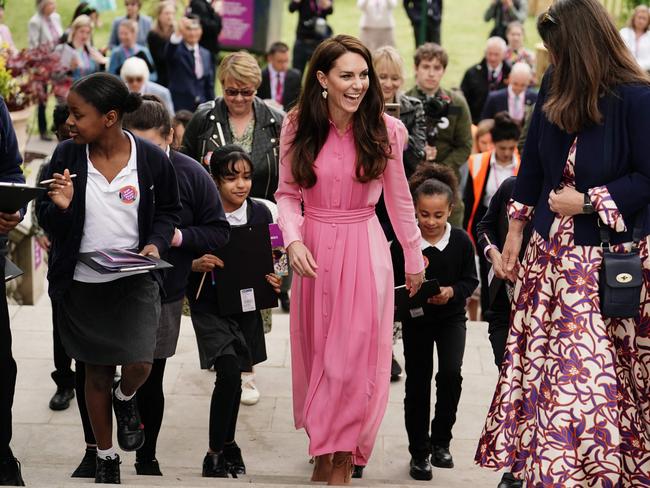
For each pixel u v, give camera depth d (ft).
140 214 18.26
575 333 16.28
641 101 15.85
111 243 18.20
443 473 23.94
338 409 19.79
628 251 16.33
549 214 16.72
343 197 19.48
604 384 16.16
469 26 87.20
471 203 33.68
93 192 17.97
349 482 20.38
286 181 19.76
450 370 23.15
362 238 19.71
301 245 19.29
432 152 34.30
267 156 28.09
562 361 16.33
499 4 67.62
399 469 24.35
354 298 19.66
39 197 18.13
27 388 27.35
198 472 23.30
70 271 18.13
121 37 54.29
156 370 21.72
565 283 16.46
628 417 16.75
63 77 44.96
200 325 22.50
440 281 23.30
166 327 21.16
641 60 60.18
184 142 28.35
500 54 52.70
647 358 16.61
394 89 29.89
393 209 19.95
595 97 15.88
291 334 20.59
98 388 18.92
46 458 24.18
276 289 22.85
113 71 54.60
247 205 23.86
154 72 54.80
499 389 17.03
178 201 18.88
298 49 65.05
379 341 19.97
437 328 23.53
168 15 54.39
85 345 18.48
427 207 22.95
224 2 65.98
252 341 23.26
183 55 53.36
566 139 16.38
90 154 18.04
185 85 53.62
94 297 18.39
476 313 36.06
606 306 16.11
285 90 52.90
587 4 15.93
